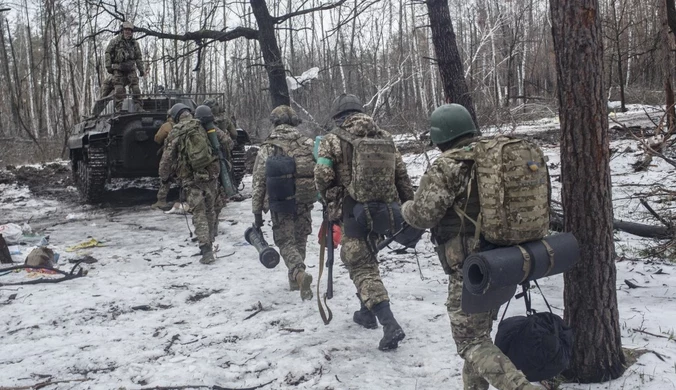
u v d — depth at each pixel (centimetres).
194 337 470
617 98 2812
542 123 1975
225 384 387
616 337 368
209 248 702
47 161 2564
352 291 569
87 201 1220
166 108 1259
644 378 360
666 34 1272
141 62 1409
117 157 1141
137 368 411
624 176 1091
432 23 1129
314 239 815
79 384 388
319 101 2525
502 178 286
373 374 388
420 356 412
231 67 4419
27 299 571
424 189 304
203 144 697
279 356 424
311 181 528
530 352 301
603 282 362
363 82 2972
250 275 647
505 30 3797
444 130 315
